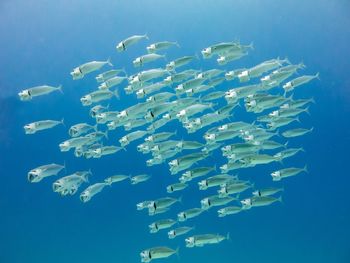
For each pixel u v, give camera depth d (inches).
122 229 395.9
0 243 397.7
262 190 235.1
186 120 245.4
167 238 378.3
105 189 404.2
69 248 396.2
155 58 248.2
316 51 404.8
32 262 396.5
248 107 239.1
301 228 393.4
